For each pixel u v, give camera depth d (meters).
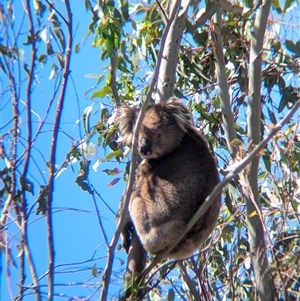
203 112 12.12
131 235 9.99
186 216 9.45
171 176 9.75
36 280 8.43
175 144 10.38
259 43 10.50
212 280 11.72
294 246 10.98
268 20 11.23
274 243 10.58
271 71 12.02
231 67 12.63
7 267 8.69
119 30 11.09
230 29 12.22
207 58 12.83
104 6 11.21
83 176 10.51
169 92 10.42
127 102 12.00
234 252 11.33
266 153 10.98
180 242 9.51
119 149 11.47
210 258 11.88
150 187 9.73
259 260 10.06
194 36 12.02
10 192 9.17
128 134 10.95
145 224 9.49
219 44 10.91
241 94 12.51
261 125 11.74
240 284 11.23
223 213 12.24
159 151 10.36
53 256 8.44
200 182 9.70
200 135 10.45
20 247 8.93
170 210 9.44
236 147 10.07
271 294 9.96
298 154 11.13
